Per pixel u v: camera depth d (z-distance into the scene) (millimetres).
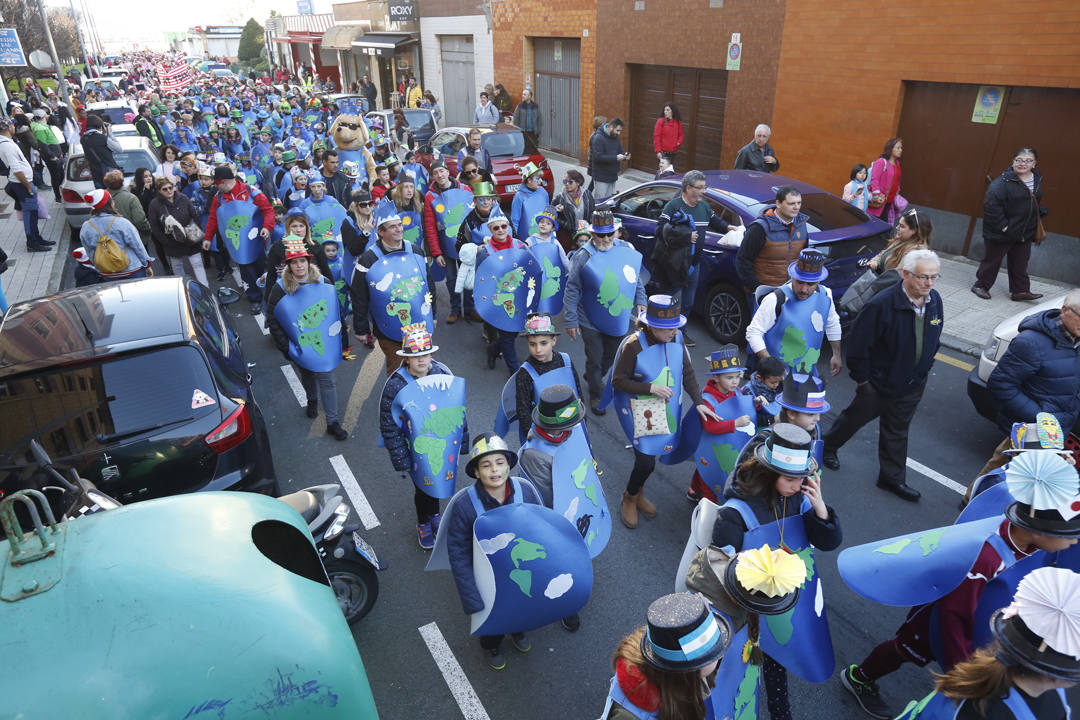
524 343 8672
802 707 3688
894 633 4188
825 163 12109
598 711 3713
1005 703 2039
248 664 1381
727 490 3168
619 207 9445
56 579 1391
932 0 9883
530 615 3541
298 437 6547
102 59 89625
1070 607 1895
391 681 3920
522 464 3967
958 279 9719
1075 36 8523
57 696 1231
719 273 7961
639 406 4668
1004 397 4598
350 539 4055
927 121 10570
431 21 25875
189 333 4434
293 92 33406
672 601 2096
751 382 4719
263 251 9289
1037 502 2508
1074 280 9352
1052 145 9195
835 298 7297
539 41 19906
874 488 5527
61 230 14125
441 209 8953
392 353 6582
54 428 3961
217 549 1575
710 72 14461
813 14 11656
